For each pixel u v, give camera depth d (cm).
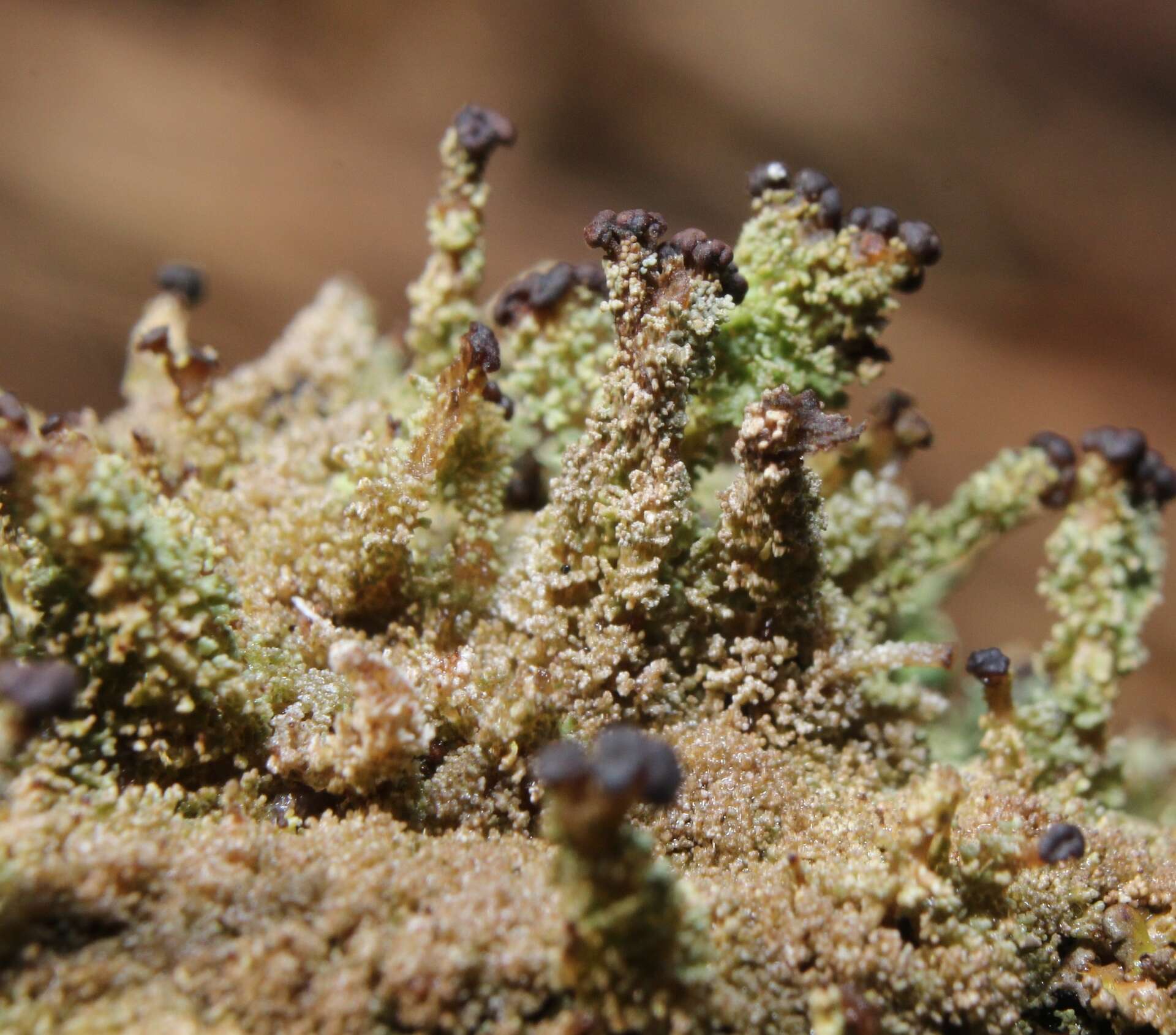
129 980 5
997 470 6
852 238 6
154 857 5
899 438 6
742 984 5
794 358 6
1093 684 6
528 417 6
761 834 5
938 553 6
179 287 6
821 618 6
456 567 6
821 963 5
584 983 5
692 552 6
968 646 9
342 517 6
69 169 10
